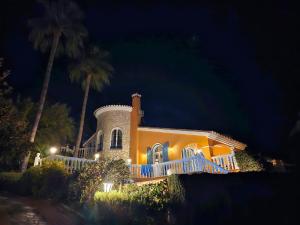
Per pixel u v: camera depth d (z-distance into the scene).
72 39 26.89
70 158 16.73
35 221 9.13
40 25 25.03
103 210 9.87
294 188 5.13
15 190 16.72
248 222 5.70
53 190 13.42
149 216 7.62
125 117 25.91
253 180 6.04
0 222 8.30
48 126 27.38
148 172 16.98
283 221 5.18
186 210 6.74
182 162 14.68
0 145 12.92
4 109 13.06
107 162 12.22
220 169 13.26
